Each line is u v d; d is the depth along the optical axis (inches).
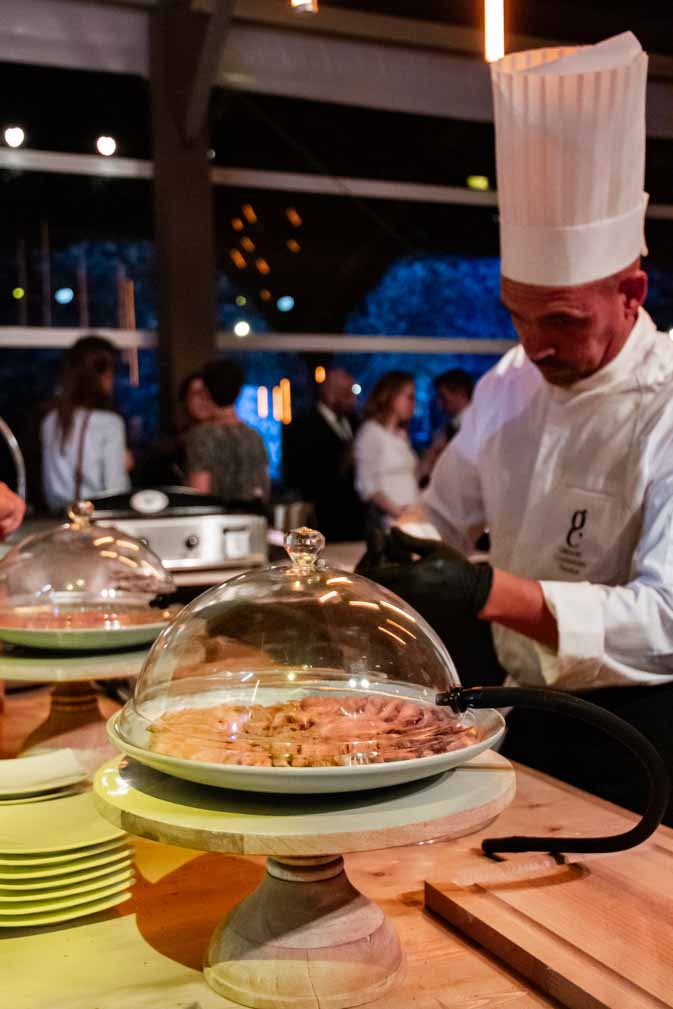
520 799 48.5
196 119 221.3
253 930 32.0
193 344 233.5
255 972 31.0
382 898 38.9
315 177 252.4
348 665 35.6
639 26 104.8
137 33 225.9
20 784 42.1
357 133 253.3
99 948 34.6
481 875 38.4
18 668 48.5
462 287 274.2
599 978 30.4
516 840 40.8
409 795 31.9
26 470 170.1
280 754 31.0
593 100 54.6
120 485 167.2
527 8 158.9
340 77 237.1
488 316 278.7
